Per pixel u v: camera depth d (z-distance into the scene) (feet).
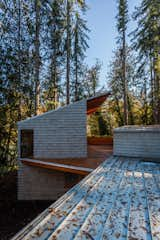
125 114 47.62
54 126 24.50
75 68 51.85
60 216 5.92
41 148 24.45
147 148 20.17
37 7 34.68
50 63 44.21
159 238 4.70
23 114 39.34
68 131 24.48
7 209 22.77
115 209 6.57
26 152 26.71
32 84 39.42
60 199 7.53
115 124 63.93
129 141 21.34
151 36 40.75
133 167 14.84
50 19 38.75
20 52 37.42
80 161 21.50
